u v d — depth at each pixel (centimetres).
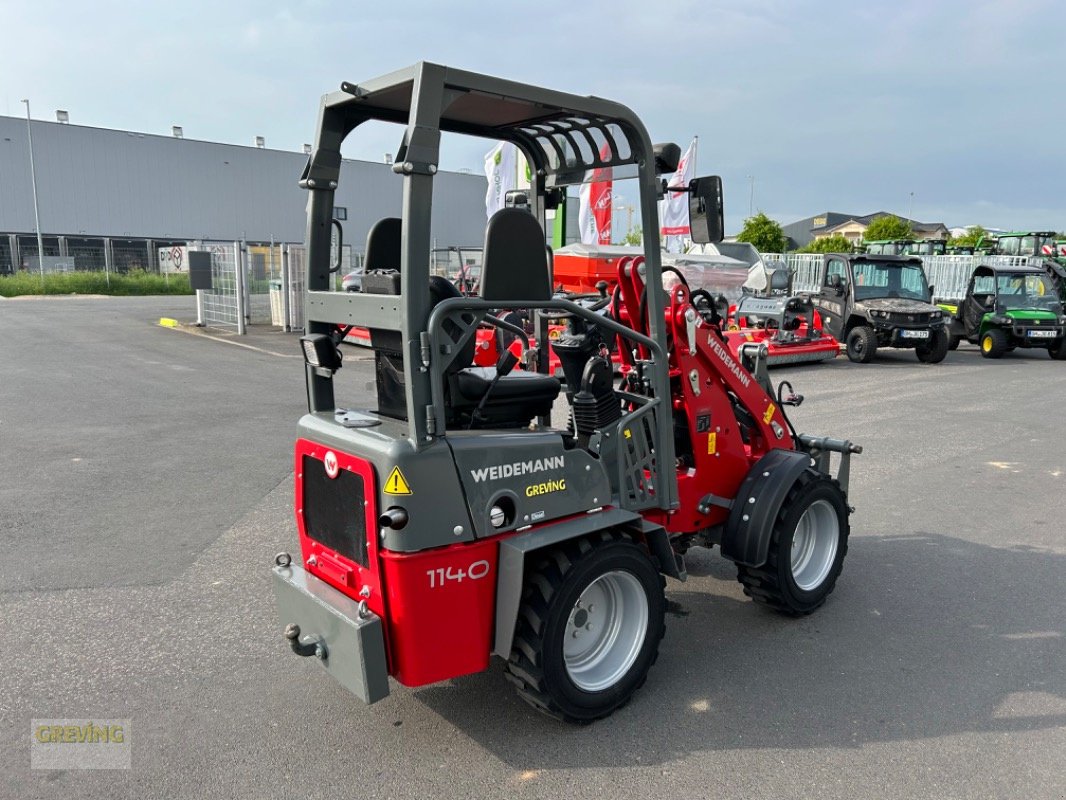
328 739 329
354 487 303
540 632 311
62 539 552
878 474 734
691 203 362
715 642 416
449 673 304
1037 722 341
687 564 522
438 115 278
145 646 407
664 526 401
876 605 460
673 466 386
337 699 359
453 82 283
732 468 436
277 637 418
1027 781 301
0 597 460
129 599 460
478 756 318
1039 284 1739
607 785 299
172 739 329
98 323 2106
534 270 307
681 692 366
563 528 322
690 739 329
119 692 364
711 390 420
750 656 400
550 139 398
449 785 300
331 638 303
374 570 294
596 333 377
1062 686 371
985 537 571
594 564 324
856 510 631
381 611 296
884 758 315
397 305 285
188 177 5094
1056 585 487
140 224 4947
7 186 4447
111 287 3691
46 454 775
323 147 341
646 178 361
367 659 288
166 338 1777
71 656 396
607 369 363
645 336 372
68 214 4675
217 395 1101
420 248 278
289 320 1928
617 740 328
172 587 477
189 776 305
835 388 1247
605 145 373
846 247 4762
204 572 499
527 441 314
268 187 5444
